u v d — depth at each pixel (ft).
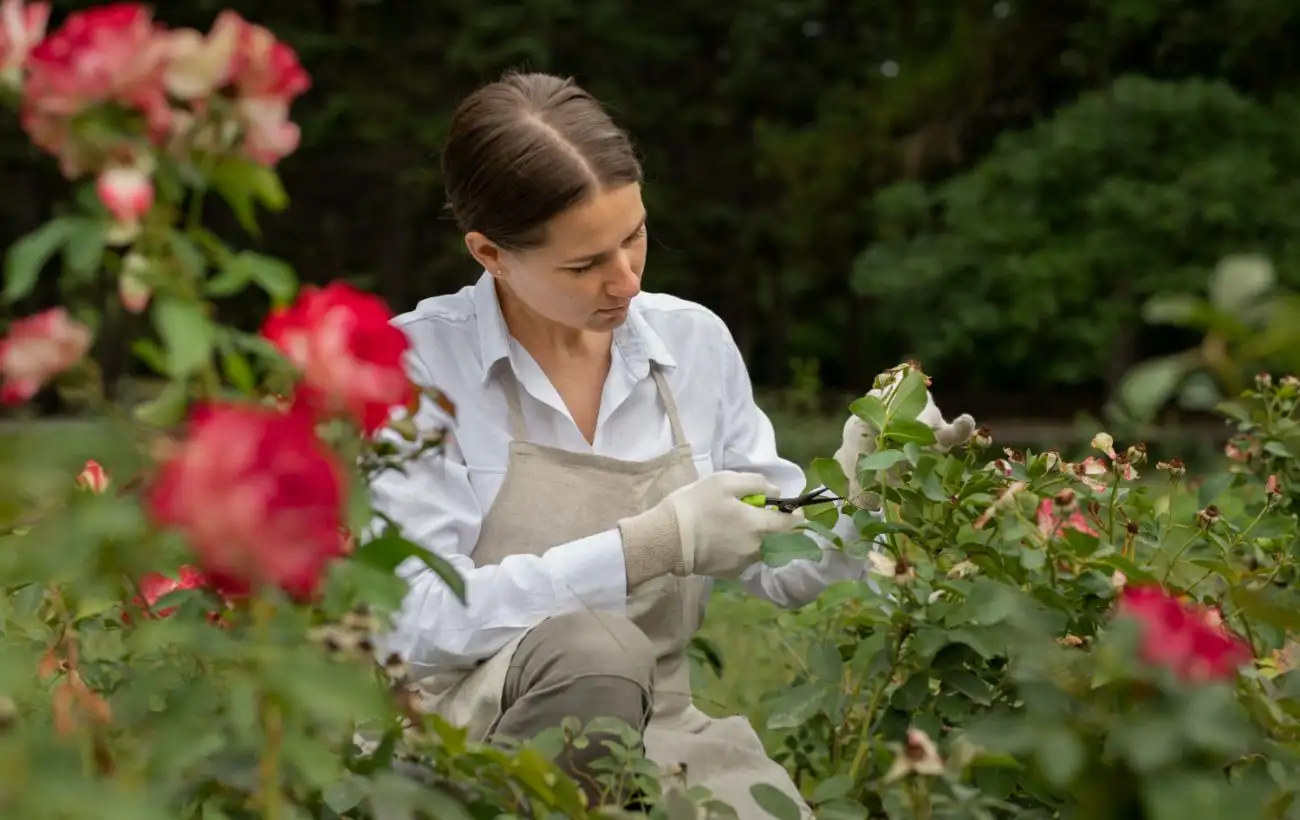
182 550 4.38
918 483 6.63
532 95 7.09
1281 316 3.81
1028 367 65.82
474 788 5.31
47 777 4.01
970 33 60.59
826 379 85.76
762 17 67.56
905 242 55.52
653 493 7.38
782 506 6.99
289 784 4.75
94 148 4.08
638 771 5.71
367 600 4.45
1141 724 4.45
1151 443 39.86
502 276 7.23
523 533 7.24
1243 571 7.14
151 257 4.14
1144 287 48.83
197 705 4.39
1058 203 51.08
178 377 4.15
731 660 10.48
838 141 64.08
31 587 5.35
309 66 63.41
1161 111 49.08
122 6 4.13
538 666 6.59
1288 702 5.38
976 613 5.78
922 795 4.81
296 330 4.29
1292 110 50.24
